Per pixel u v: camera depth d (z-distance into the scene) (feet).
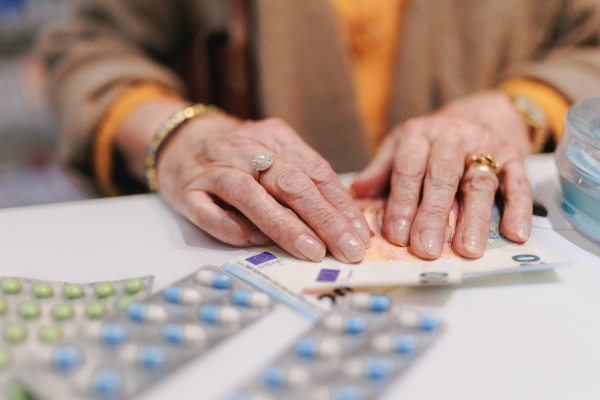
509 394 1.38
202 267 1.66
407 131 1.94
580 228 1.73
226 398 1.35
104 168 2.39
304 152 1.80
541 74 2.33
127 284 1.56
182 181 1.84
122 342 1.43
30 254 1.71
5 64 5.27
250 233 1.72
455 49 2.84
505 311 1.52
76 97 2.36
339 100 2.84
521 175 1.78
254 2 2.68
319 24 2.68
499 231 1.70
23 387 1.37
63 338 1.44
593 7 2.62
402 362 1.41
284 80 2.76
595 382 1.40
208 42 2.89
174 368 1.40
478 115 2.15
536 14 2.83
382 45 2.93
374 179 1.90
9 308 1.51
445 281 1.53
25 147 5.58
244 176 1.72
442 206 1.68
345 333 1.45
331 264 1.62
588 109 1.83
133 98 2.34
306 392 1.36
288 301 1.53
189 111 2.07
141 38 2.88
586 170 1.69
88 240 1.77
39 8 5.05
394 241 1.68
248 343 1.45
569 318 1.50
